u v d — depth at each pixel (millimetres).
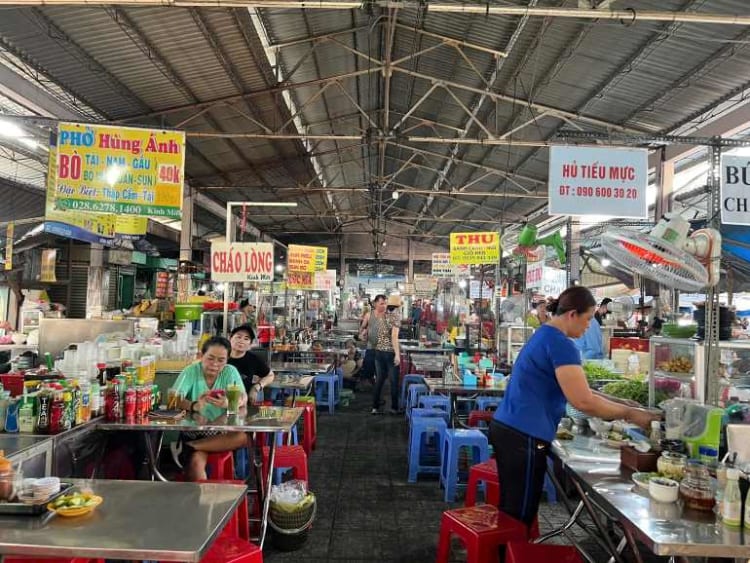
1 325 7223
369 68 8648
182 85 7855
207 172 12242
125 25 6152
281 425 3107
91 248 11312
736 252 3832
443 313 13000
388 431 6488
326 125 11469
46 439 2643
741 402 2850
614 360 5367
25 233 10117
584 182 3936
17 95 6520
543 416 2541
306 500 3426
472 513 2697
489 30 7035
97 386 3127
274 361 8492
